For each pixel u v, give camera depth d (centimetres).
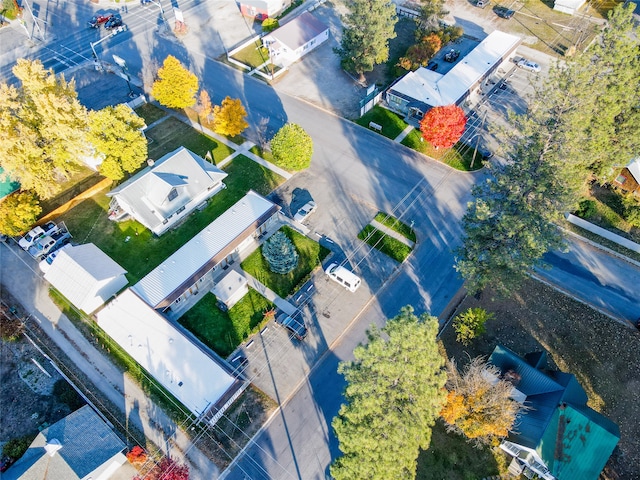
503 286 4159
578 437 3447
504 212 4059
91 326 4584
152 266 5019
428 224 5350
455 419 3609
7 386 4209
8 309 4712
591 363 4272
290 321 4478
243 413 4000
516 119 4500
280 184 5800
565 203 4075
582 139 4547
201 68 7488
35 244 5209
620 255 5038
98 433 3728
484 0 8575
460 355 4319
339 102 6888
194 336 4388
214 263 4781
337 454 3766
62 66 7531
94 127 5216
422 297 4734
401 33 8112
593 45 4600
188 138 6381
